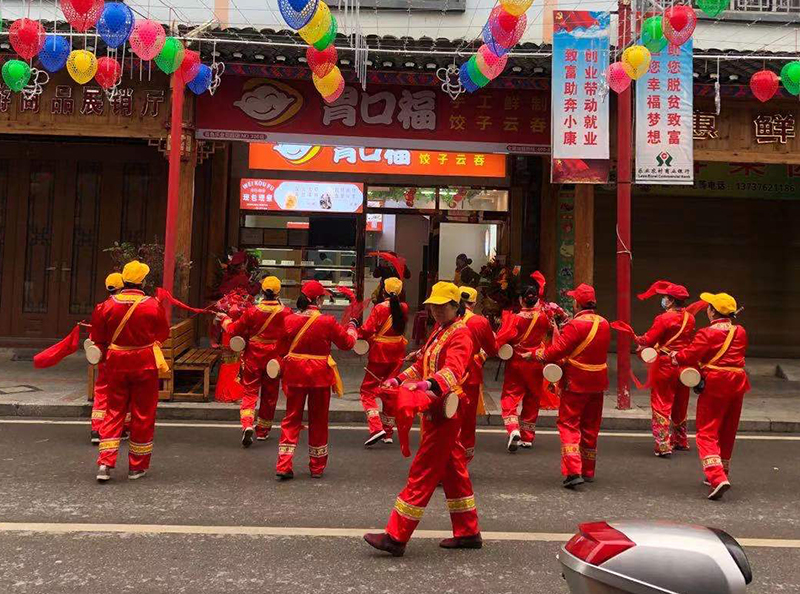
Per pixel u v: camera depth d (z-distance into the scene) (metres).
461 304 4.31
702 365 5.86
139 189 12.66
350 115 10.45
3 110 9.85
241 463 6.44
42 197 12.60
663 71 9.33
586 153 9.26
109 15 6.15
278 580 3.83
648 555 2.26
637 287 13.77
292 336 5.88
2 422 8.02
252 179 12.78
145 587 3.69
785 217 13.83
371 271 12.91
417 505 4.16
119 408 5.80
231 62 10.02
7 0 11.20
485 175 13.03
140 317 5.75
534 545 4.46
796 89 8.09
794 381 12.03
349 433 7.98
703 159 10.27
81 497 5.27
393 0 11.93
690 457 7.19
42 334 12.58
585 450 6.09
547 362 6.02
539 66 9.90
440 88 10.48
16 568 3.90
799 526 4.96
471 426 5.89
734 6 11.99
